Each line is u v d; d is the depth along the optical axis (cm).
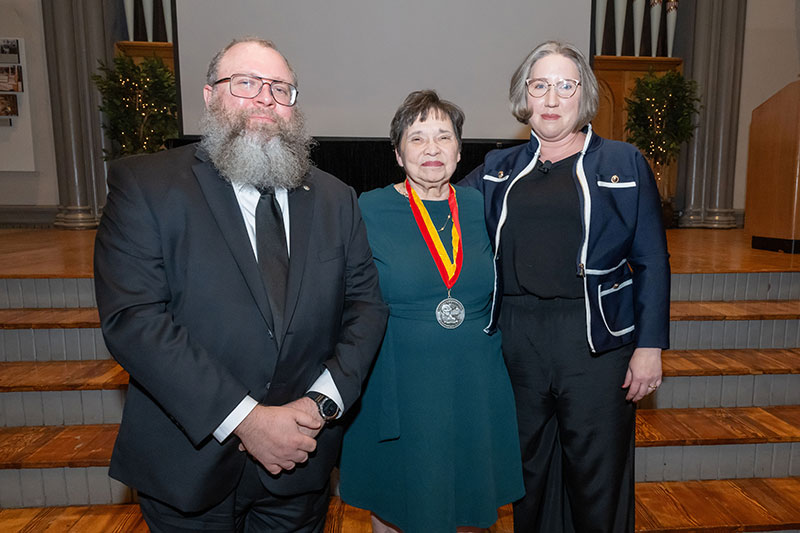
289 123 128
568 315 155
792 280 329
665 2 663
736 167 643
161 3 633
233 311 120
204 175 124
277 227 128
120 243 117
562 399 157
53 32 576
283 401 125
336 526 214
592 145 157
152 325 113
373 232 160
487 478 152
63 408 244
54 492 217
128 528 204
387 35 506
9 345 271
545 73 153
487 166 171
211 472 121
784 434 234
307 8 500
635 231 154
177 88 498
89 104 591
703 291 326
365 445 161
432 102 157
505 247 159
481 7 507
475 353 155
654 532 201
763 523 205
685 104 593
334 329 134
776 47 630
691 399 261
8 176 612
